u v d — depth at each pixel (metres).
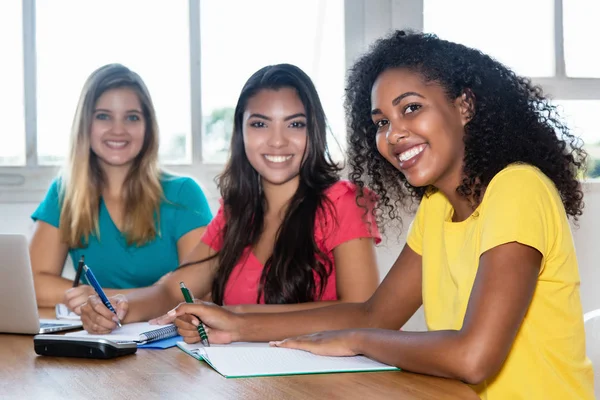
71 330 1.66
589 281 2.73
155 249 2.42
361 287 1.89
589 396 1.30
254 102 1.95
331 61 2.84
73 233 2.36
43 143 2.76
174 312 1.46
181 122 2.80
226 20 2.79
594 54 2.81
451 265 1.36
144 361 1.28
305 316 1.51
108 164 2.42
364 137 1.60
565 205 1.42
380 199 1.82
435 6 2.80
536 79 2.78
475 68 1.36
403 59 1.35
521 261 1.17
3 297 1.54
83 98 2.40
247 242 1.97
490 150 1.33
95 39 2.75
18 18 2.71
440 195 1.50
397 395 1.03
